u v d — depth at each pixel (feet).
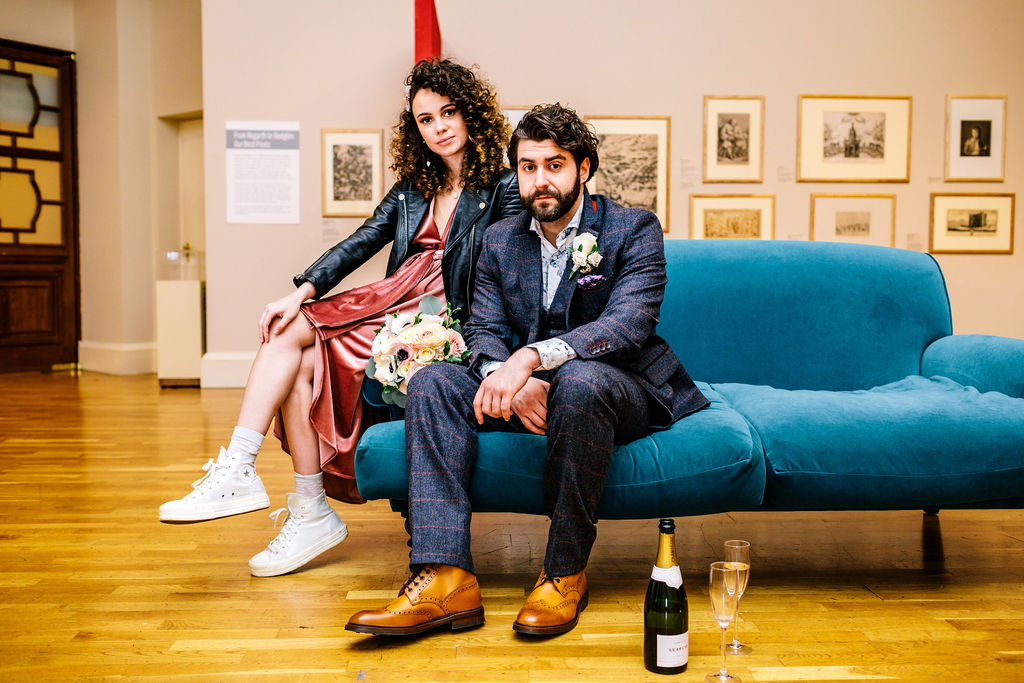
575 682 4.84
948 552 7.46
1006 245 19.26
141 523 8.50
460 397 5.81
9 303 22.63
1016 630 5.62
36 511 8.95
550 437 5.55
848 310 8.41
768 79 18.92
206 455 12.02
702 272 8.50
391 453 5.90
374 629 5.18
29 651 5.31
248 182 19.34
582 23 18.83
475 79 7.30
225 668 5.06
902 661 5.13
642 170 18.93
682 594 5.00
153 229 23.63
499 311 6.58
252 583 6.67
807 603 6.15
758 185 19.04
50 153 23.16
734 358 8.32
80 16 23.35
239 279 19.51
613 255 6.23
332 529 7.11
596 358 5.68
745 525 8.50
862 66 18.94
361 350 6.97
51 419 15.26
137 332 23.40
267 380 6.70
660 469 5.80
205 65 19.19
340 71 19.19
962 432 6.04
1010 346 7.26
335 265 7.25
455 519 5.53
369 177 19.27
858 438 5.96
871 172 19.06
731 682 4.81
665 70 18.88
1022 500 6.35
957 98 19.02
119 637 5.54
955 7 18.94
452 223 7.27
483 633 5.58
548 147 5.92
